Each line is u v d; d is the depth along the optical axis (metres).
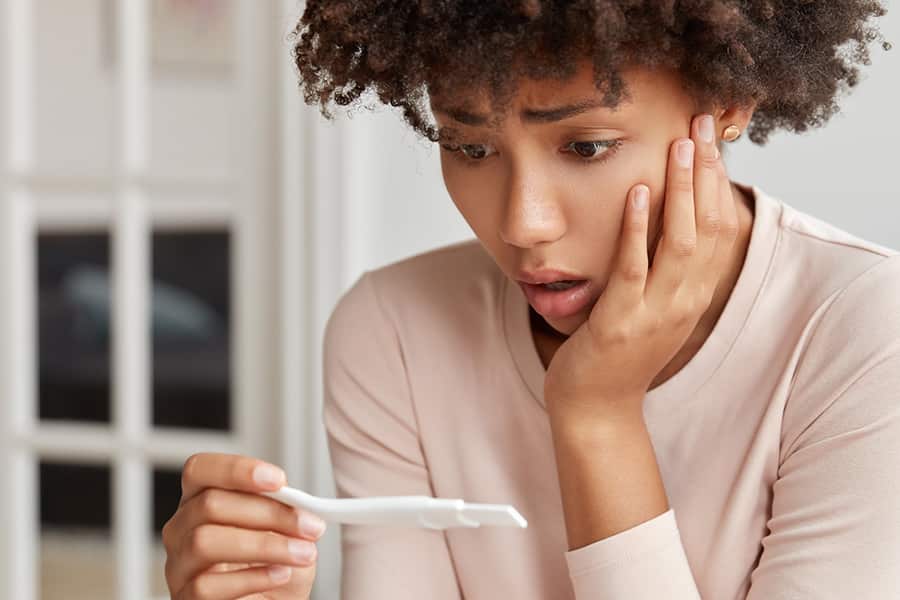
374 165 2.37
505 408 1.21
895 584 0.97
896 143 1.93
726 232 1.05
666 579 1.03
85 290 4.91
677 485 1.13
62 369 4.59
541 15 0.88
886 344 1.01
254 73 2.47
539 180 0.95
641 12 0.90
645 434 1.08
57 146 5.40
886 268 1.05
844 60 1.12
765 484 1.10
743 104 1.01
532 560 1.20
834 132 1.97
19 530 2.70
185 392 4.43
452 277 1.27
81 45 5.32
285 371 2.46
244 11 2.46
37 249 5.11
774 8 0.99
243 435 2.55
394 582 1.20
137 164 2.58
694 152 1.00
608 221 0.98
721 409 1.11
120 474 2.65
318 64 1.04
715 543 1.11
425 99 1.03
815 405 1.05
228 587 1.01
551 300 1.04
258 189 2.49
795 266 1.10
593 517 1.06
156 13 4.86
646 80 0.94
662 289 1.02
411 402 1.25
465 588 1.23
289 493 0.97
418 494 1.25
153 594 3.26
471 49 0.89
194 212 5.02
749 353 1.10
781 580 1.01
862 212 1.96
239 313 2.53
